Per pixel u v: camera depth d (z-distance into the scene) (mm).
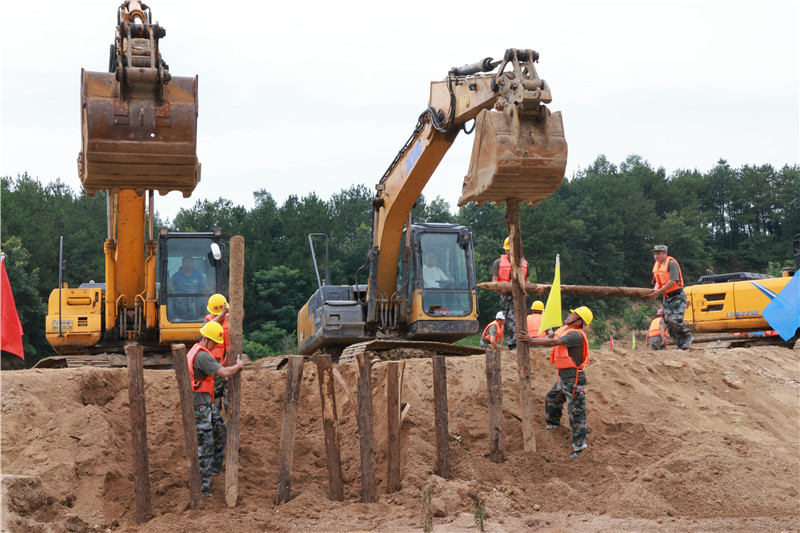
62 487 9078
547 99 8906
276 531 8367
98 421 10094
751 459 10594
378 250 14164
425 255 14797
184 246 15086
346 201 78500
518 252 10312
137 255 14547
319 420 11492
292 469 10250
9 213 50219
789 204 88688
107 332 14758
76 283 53844
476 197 9594
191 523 8461
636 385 12789
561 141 9023
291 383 9297
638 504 9234
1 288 10320
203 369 9188
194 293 14898
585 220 71562
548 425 11055
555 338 10414
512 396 11633
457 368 12047
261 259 58750
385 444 10359
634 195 76062
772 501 9375
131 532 8406
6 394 10266
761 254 82438
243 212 72688
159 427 10734
